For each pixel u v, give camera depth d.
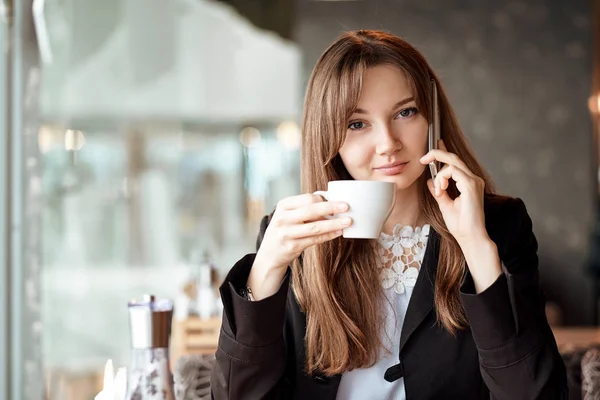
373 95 1.19
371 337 1.28
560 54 5.54
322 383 1.28
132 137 5.41
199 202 5.51
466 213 1.12
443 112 1.35
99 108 5.34
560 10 5.54
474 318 1.10
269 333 1.12
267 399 1.16
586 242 5.54
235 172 5.56
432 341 1.24
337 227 1.03
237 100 5.50
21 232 2.29
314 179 1.28
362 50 1.20
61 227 5.19
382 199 1.03
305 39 5.53
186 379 1.50
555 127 5.56
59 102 5.27
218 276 2.75
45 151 5.19
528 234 1.35
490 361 1.10
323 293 1.27
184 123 5.48
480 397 1.24
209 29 5.46
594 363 1.50
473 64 5.56
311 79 1.27
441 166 1.22
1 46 2.24
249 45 5.50
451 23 5.54
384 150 1.18
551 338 1.19
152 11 5.40
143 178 5.42
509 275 1.11
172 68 5.43
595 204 5.53
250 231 5.57
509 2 5.55
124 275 5.28
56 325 5.09
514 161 5.57
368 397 1.27
